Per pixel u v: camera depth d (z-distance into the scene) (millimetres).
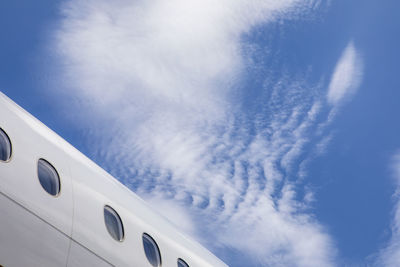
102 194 14367
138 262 14055
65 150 14250
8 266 10805
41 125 14195
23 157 12156
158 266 15016
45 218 11797
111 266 13109
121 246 13766
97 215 13461
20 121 13047
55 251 11789
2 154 11688
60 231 12062
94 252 12781
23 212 11336
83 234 12672
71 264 12102
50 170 12898
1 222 10836
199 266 17016
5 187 11203
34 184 11930
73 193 13086
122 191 15984
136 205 16062
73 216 12617
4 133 12156
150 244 15289
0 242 10742
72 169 13766
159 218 17203
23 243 11148
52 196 12312
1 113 12523
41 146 13109
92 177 14523
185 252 16844
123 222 14453
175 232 17516
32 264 11234
